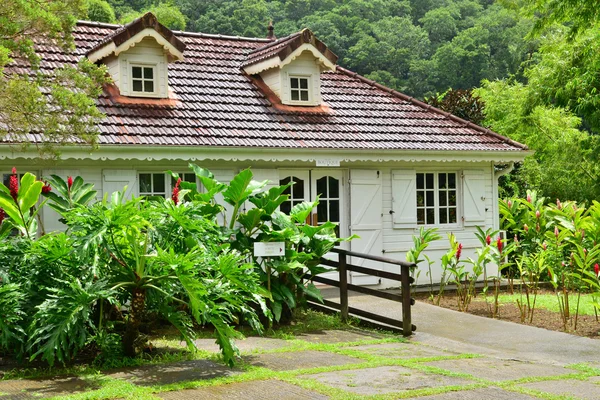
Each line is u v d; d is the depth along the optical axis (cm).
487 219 1582
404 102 1666
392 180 1477
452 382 709
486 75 4819
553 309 1191
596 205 1427
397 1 6356
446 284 1438
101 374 732
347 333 1005
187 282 743
